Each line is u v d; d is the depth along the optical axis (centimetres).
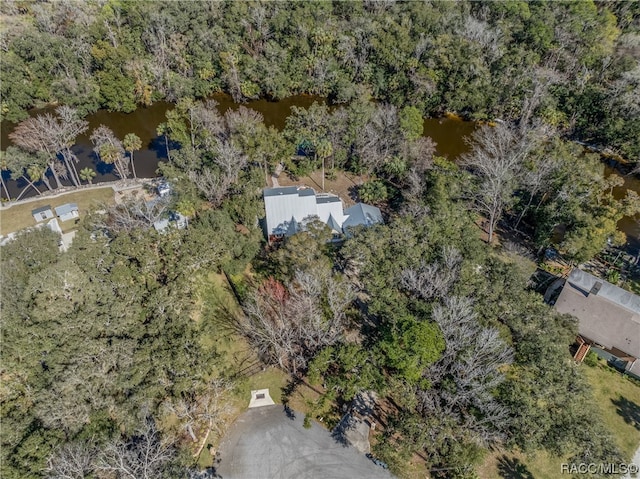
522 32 9294
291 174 7056
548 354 3681
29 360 3412
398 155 6656
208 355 3856
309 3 10044
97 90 8544
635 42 8825
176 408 3547
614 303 4425
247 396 4084
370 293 4484
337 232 5516
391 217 6150
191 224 5241
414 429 3353
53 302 3534
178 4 9688
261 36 9575
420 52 8769
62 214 5912
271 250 5488
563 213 5322
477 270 4456
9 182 6744
